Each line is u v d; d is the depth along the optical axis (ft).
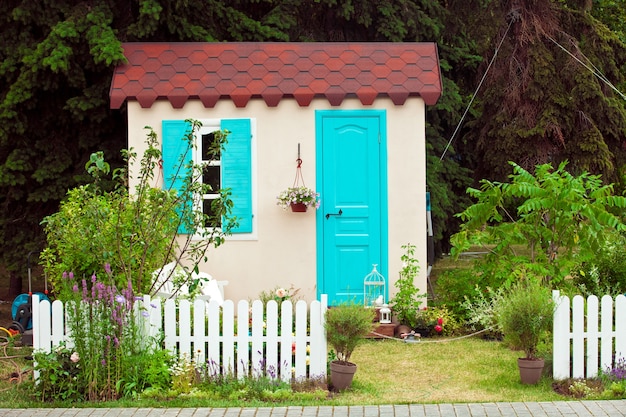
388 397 25.84
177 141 38.63
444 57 55.16
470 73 58.44
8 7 42.06
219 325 28.58
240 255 38.70
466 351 32.35
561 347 27.07
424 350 32.60
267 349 26.89
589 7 58.49
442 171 52.44
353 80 38.70
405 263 38.50
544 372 27.96
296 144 38.70
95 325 25.68
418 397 25.82
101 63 40.86
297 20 50.21
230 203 29.60
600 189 34.53
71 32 39.55
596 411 23.63
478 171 59.47
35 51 39.91
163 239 29.89
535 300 27.12
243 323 26.91
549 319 26.96
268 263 38.65
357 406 24.47
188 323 26.91
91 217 28.07
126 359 25.64
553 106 55.42
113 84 38.65
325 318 26.68
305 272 38.65
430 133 52.85
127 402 24.94
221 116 38.68
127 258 28.63
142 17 41.75
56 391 25.66
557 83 55.77
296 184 38.60
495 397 25.70
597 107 55.62
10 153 42.75
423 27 50.85
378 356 31.65
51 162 43.06
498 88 56.39
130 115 38.65
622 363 27.30
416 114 38.60
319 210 38.65
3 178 41.91
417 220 38.55
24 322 35.04
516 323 27.07
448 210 52.90
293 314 35.86
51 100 42.93
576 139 55.77
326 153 38.68
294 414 23.65
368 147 38.65
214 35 45.65
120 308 25.77
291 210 38.52
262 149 38.70
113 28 44.27
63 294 27.86
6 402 25.25
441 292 38.83
